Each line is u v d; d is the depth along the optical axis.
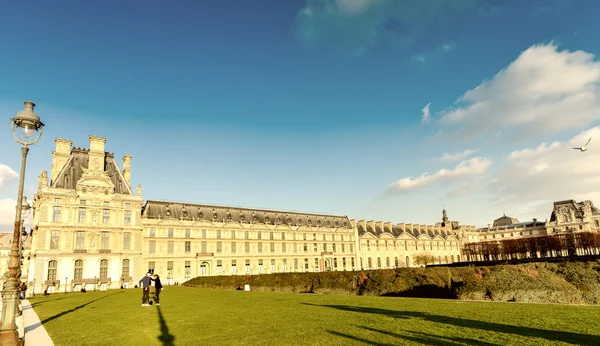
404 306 24.75
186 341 16.23
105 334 18.92
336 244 133.62
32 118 17.80
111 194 82.62
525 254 133.62
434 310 22.33
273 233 116.62
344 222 144.00
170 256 93.12
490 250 138.25
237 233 107.88
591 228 160.00
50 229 74.38
